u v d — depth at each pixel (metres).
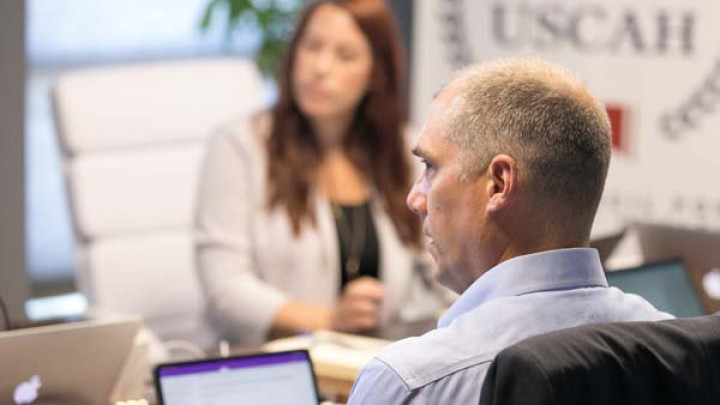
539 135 1.79
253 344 3.79
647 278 3.08
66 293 7.49
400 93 4.11
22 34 3.25
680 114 5.00
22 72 3.26
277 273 3.98
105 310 4.12
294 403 2.41
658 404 1.58
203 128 4.77
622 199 5.04
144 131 4.63
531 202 1.81
